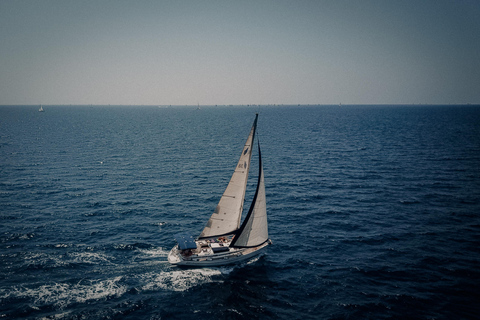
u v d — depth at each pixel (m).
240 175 34.50
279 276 32.94
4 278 30.48
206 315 26.80
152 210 50.31
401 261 35.31
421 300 28.47
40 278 30.84
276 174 73.50
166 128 184.50
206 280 32.03
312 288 30.73
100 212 48.66
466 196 56.94
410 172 74.06
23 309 26.20
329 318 26.39
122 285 30.62
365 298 28.95
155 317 26.27
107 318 25.84
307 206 53.00
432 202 54.16
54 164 78.75
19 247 36.66
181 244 33.78
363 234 42.41
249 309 27.67
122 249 37.44
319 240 40.88
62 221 44.72
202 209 51.50
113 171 74.06
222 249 35.97
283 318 26.52
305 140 128.38
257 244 36.53
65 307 26.88
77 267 33.16
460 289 30.03
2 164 76.62
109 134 146.25
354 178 69.62
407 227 44.41
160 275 32.66
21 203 51.12
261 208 35.81
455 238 40.75
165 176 70.81
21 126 174.62
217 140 130.12
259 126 196.88
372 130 165.75
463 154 93.69
